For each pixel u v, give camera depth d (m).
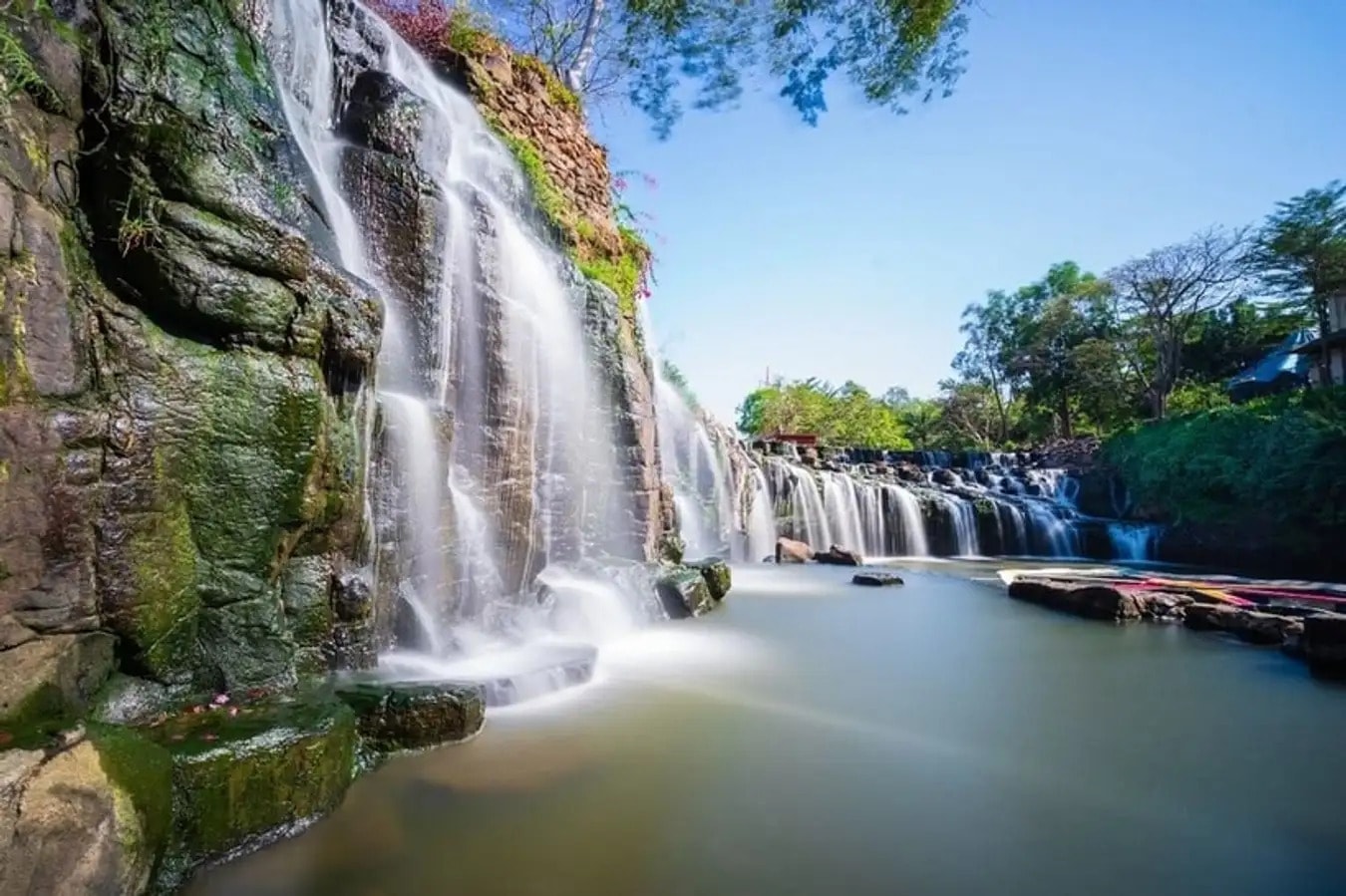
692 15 10.75
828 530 21.19
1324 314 29.31
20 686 2.88
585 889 3.08
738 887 3.15
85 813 2.43
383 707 4.20
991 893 3.18
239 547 3.96
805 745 4.87
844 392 48.62
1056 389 45.06
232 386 3.97
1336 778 4.48
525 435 7.82
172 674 3.61
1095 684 6.60
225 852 3.09
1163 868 3.42
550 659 5.94
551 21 15.19
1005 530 21.95
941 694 6.20
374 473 5.33
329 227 5.53
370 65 8.60
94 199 3.69
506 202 9.20
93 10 3.80
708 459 17.81
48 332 3.14
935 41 9.45
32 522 2.98
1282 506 17.36
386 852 3.29
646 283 14.64
